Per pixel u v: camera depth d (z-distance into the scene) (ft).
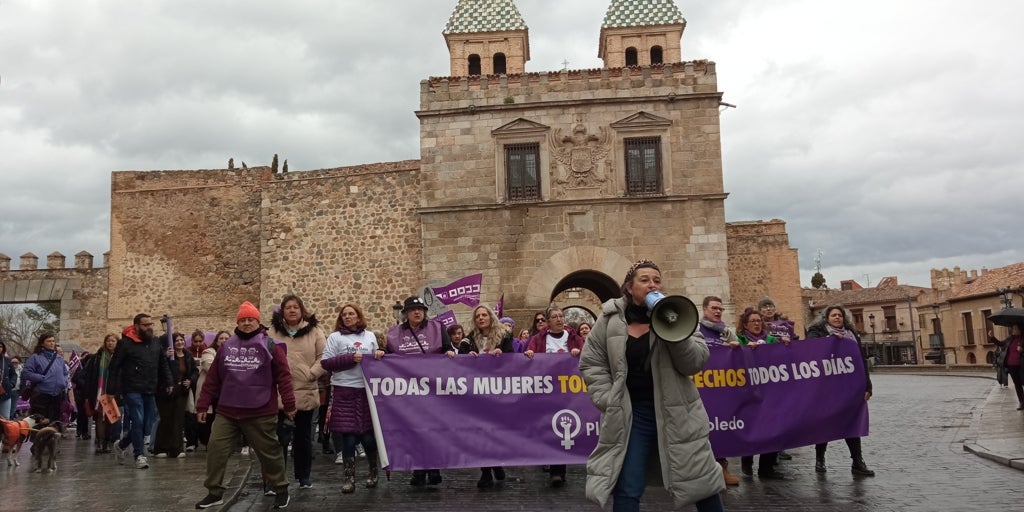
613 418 18.35
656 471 18.94
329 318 95.96
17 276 107.65
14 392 56.95
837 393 34.91
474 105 81.46
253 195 104.88
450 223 80.74
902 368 177.37
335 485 35.14
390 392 33.19
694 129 80.07
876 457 39.37
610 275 78.89
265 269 97.81
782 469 36.81
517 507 29.12
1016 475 32.50
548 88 81.61
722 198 78.95
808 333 37.96
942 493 29.17
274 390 29.48
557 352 34.19
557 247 79.56
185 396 45.73
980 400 69.82
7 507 28.53
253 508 29.84
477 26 138.41
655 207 79.46
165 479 35.86
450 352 33.78
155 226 106.01
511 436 33.32
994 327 191.52
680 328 17.37
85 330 106.11
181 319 103.60
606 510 28.40
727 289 77.97
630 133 80.43
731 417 33.68
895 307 253.65
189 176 106.42
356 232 96.89
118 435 49.88
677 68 81.05
